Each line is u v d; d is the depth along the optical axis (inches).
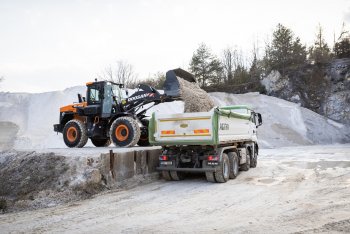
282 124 1248.8
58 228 205.3
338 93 1483.8
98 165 338.0
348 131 1332.4
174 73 464.8
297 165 523.8
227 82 1734.7
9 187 332.5
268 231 191.2
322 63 1588.3
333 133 1299.2
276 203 264.1
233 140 407.5
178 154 378.0
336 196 283.3
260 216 225.6
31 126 886.4
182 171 383.2
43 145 773.9
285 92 1552.7
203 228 200.2
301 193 301.4
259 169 488.4
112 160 348.8
